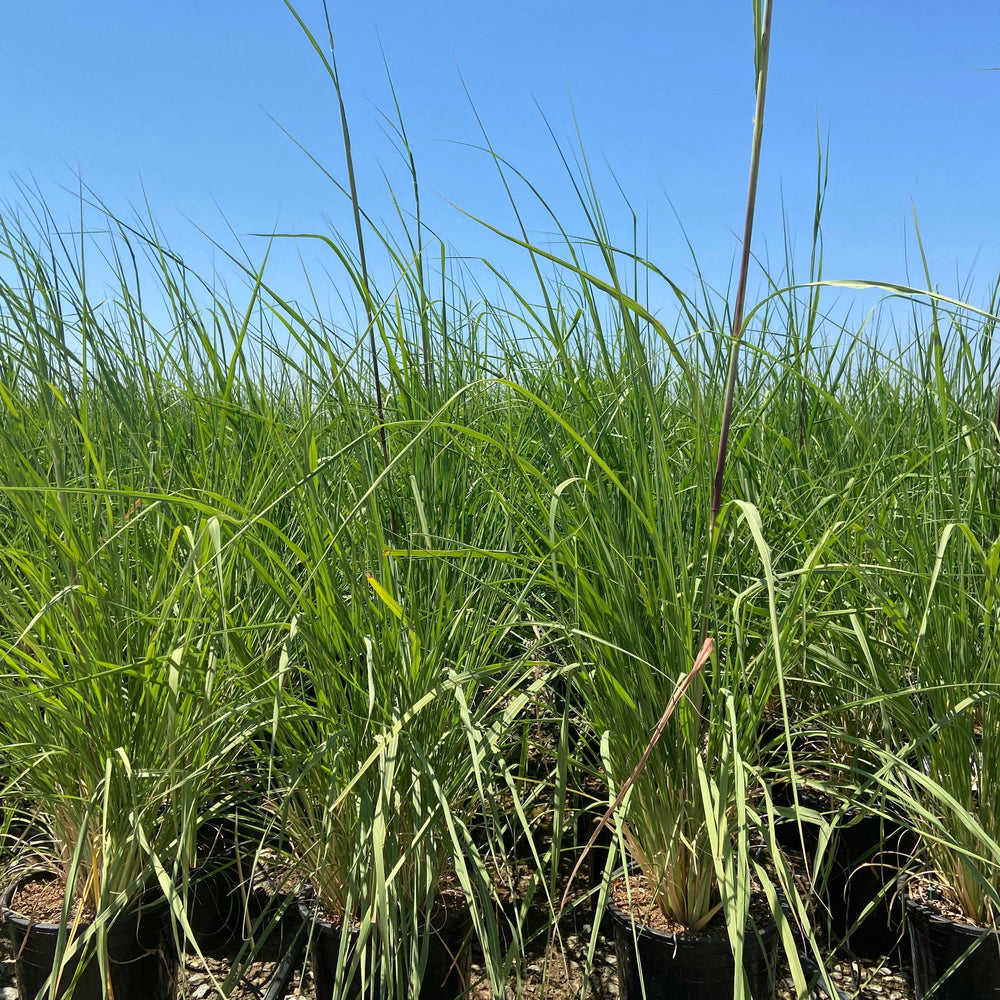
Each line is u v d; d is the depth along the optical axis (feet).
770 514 6.89
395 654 5.38
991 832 5.40
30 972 5.59
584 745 6.41
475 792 5.90
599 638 5.16
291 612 5.61
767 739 7.28
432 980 5.49
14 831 6.96
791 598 5.23
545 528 6.23
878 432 8.02
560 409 7.11
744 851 4.24
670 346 4.79
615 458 6.36
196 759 5.80
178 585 5.03
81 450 6.70
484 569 6.50
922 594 5.71
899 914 6.55
